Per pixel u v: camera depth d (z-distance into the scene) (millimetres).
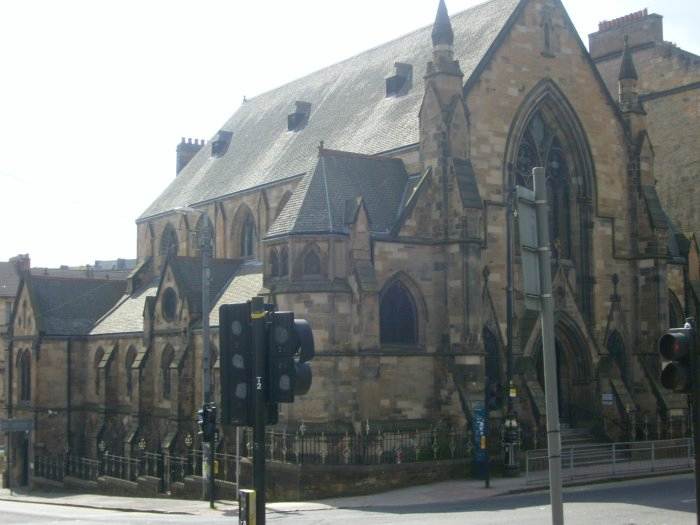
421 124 52406
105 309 79625
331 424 47781
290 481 44250
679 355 14328
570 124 58281
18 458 78312
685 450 53812
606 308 58875
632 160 60906
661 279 59562
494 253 53312
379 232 50594
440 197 51062
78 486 68688
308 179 52031
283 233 50000
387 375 49500
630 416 55281
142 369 65500
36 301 76375
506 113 54781
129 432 66062
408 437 48375
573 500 37531
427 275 51188
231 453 55125
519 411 51406
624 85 61688
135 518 39844
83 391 76062
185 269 64500
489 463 46438
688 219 71250
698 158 70938
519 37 55969
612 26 76500
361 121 63031
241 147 80312
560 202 58406
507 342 50094
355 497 42906
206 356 43062
